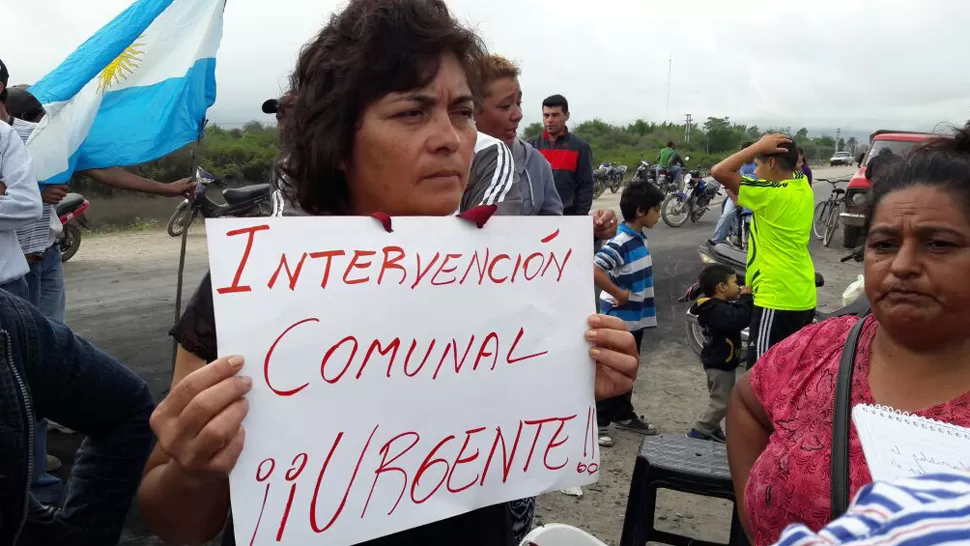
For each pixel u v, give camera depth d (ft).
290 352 3.36
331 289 3.48
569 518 10.38
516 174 5.88
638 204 12.96
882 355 3.82
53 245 11.19
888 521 1.52
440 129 3.76
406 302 3.65
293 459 3.34
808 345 4.29
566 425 4.07
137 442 4.40
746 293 13.65
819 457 3.81
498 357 3.88
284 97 4.22
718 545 7.49
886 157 4.06
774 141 12.78
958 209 3.39
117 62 11.15
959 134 3.71
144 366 15.99
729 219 33.53
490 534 4.13
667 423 13.99
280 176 4.32
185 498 3.49
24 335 3.85
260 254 3.35
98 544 4.35
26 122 11.41
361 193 3.98
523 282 3.99
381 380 3.56
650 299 13.58
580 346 4.15
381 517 3.53
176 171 45.80
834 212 35.96
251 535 3.26
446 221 3.78
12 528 3.76
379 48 3.61
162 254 31.35
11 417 3.61
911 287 3.48
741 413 4.86
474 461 3.79
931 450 2.99
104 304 21.81
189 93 11.75
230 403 3.12
